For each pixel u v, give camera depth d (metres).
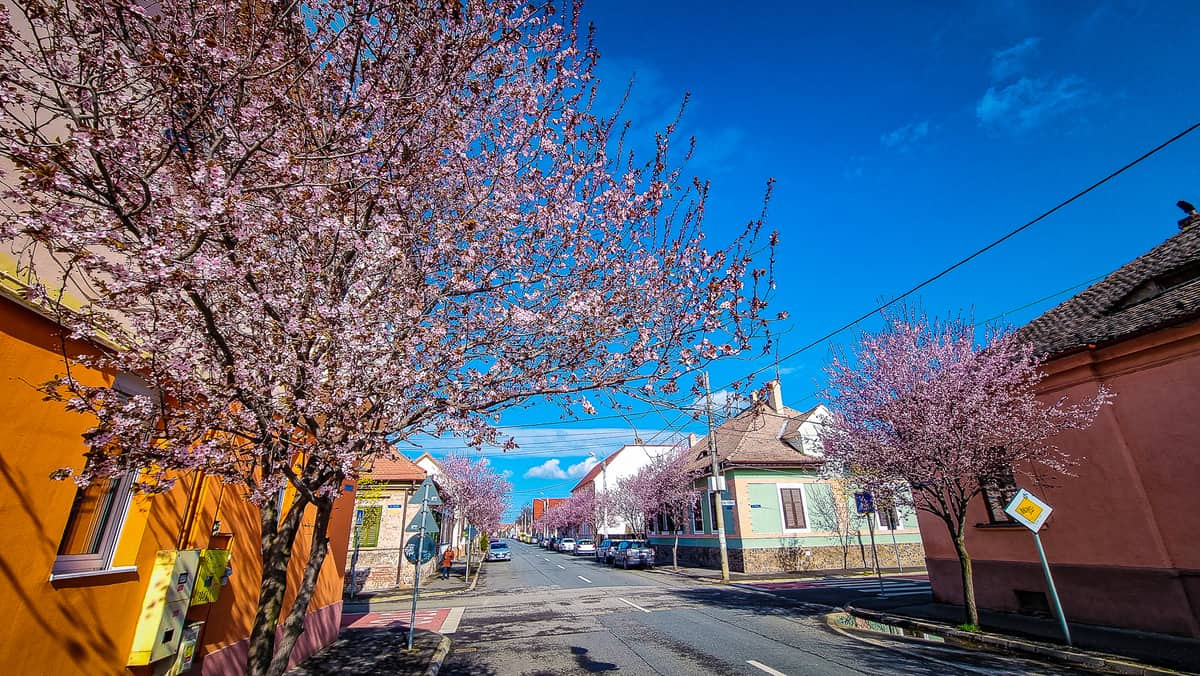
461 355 4.15
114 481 5.13
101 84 2.93
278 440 3.47
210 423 3.22
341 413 3.64
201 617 6.15
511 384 4.70
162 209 2.87
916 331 10.49
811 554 23.94
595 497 48.03
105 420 2.95
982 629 9.49
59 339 4.34
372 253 3.71
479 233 4.58
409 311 3.84
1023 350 10.09
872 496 11.38
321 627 9.57
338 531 10.79
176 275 2.74
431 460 33.25
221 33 3.41
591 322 4.61
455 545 41.12
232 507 6.90
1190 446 8.20
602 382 4.62
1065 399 9.95
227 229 3.10
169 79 2.90
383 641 10.17
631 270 4.90
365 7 3.72
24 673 3.91
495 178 4.73
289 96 3.83
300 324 3.38
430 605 16.25
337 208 3.49
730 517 24.89
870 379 10.61
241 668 6.94
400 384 3.81
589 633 10.84
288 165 3.22
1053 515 10.01
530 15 4.37
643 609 13.81
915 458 9.84
